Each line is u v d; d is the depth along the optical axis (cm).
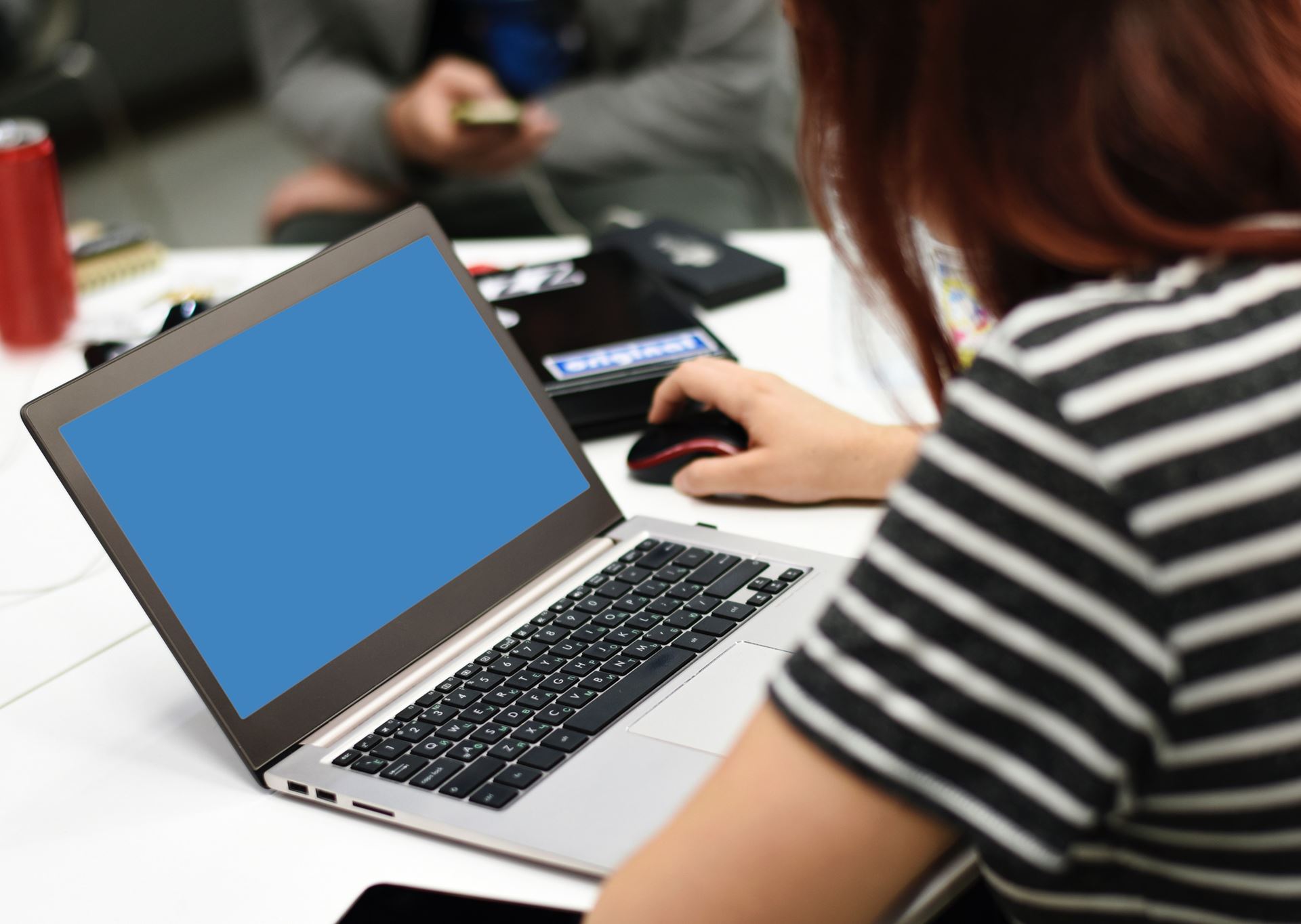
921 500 46
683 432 105
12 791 75
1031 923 55
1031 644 44
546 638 82
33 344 136
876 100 52
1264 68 47
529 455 93
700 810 49
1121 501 43
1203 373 45
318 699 76
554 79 230
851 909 48
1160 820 49
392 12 225
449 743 73
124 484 75
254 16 236
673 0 224
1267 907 51
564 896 64
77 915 65
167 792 74
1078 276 52
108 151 448
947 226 53
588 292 129
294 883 66
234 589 76
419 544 85
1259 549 44
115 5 452
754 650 79
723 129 224
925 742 45
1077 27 47
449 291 94
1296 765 46
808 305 136
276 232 228
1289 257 48
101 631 91
